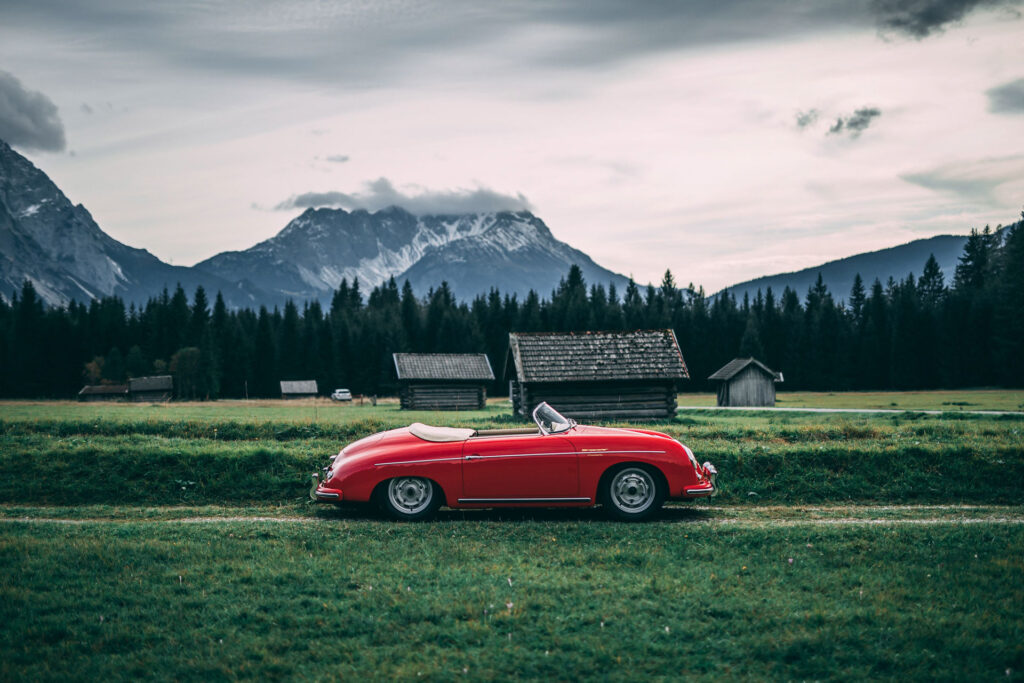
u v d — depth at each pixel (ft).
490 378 167.94
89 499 33.40
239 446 39.88
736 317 353.92
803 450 36.94
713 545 23.63
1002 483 34.81
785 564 21.36
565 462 27.91
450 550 22.80
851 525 26.27
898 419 93.30
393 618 16.99
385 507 28.02
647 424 88.43
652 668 14.60
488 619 16.87
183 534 25.05
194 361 309.42
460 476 27.78
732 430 48.29
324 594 18.76
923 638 15.85
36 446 39.29
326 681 14.01
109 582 19.53
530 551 22.90
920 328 296.92
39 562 20.95
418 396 162.50
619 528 26.21
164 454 36.09
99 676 14.15
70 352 342.23
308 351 343.46
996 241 375.25
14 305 400.47
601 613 17.28
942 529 25.50
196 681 14.06
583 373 96.37
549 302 404.57
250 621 16.93
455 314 361.10
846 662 14.92
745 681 14.15
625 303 416.67
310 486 34.14
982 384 282.77
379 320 358.43
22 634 16.02
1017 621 16.72
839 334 319.27
